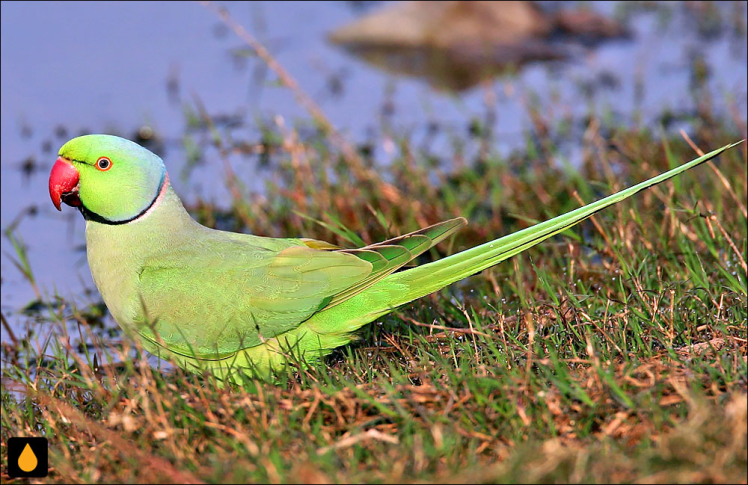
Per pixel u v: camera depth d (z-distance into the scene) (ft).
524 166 45.44
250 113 54.03
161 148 50.67
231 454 21.81
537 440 21.70
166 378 26.63
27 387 26.76
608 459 19.80
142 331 28.48
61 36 63.41
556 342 26.66
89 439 24.00
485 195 43.55
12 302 39.01
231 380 26.43
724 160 42.01
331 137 46.98
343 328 28.22
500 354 25.91
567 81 57.26
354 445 21.84
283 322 27.68
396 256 28.07
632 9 66.95
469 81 58.29
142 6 68.64
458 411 23.15
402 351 27.40
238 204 42.96
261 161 48.57
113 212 28.66
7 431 24.53
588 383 23.22
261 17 67.72
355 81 58.39
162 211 29.01
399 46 62.28
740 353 24.70
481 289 35.17
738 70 55.88
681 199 37.32
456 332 29.12
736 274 30.53
